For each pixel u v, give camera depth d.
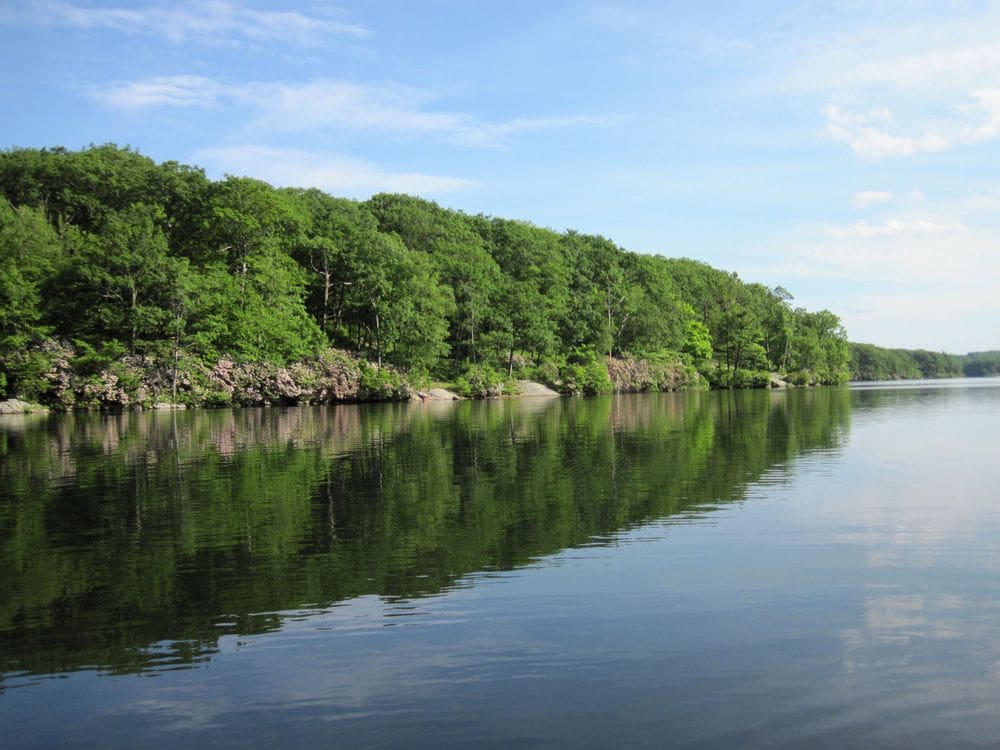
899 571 11.00
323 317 88.19
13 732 6.69
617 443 29.62
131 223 74.00
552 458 24.81
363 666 7.93
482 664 7.89
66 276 65.50
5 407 56.62
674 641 8.41
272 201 79.50
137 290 65.31
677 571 11.13
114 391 60.38
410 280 83.62
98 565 12.03
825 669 7.59
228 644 8.65
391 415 52.47
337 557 12.28
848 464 22.67
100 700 7.29
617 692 7.17
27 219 72.06
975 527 13.81
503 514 15.47
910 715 6.61
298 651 8.38
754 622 8.96
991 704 6.78
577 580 10.76
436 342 84.69
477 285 96.88
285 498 17.73
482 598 10.05
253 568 11.73
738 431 34.94
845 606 9.48
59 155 93.06
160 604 10.10
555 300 107.44
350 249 87.81
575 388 94.31
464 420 45.47
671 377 108.50
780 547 12.46
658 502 16.62
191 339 66.25
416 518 15.20
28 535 14.20
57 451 28.73
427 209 127.88
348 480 20.41
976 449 26.52
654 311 118.00
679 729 6.44
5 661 8.30
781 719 6.59
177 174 86.25
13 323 60.59
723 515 15.12
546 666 7.80
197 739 6.50
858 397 76.62
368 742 6.35
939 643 8.20
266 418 49.84
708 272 173.75
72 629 9.23
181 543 13.41
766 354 132.88
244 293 74.06
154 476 21.59
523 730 6.48
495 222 139.12
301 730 6.60
